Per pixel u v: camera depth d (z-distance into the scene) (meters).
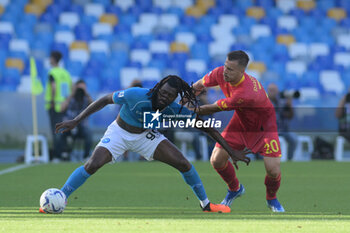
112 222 17.23
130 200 25.09
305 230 15.90
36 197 25.81
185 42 84.81
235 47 84.62
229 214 20.11
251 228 16.16
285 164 47.41
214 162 22.17
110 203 23.88
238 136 21.75
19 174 38.09
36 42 79.81
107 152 19.81
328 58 85.19
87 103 48.62
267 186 21.67
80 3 87.75
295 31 88.88
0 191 28.48
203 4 91.38
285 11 92.38
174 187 30.97
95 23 84.88
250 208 22.77
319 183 33.75
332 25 91.06
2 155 54.00
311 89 78.75
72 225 16.50
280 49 86.19
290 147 52.09
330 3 93.94
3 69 74.56
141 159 50.97
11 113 54.12
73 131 48.66
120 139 19.86
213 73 21.94
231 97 20.73
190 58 83.31
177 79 19.02
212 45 84.56
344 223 17.45
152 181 34.25
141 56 81.25
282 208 21.73
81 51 79.06
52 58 48.12
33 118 54.22
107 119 52.72
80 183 19.98
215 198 26.50
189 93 19.34
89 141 49.03
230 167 22.47
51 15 84.31
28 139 49.81
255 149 21.39
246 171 41.06
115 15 86.12
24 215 19.16
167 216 19.23
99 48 80.75
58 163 47.34
